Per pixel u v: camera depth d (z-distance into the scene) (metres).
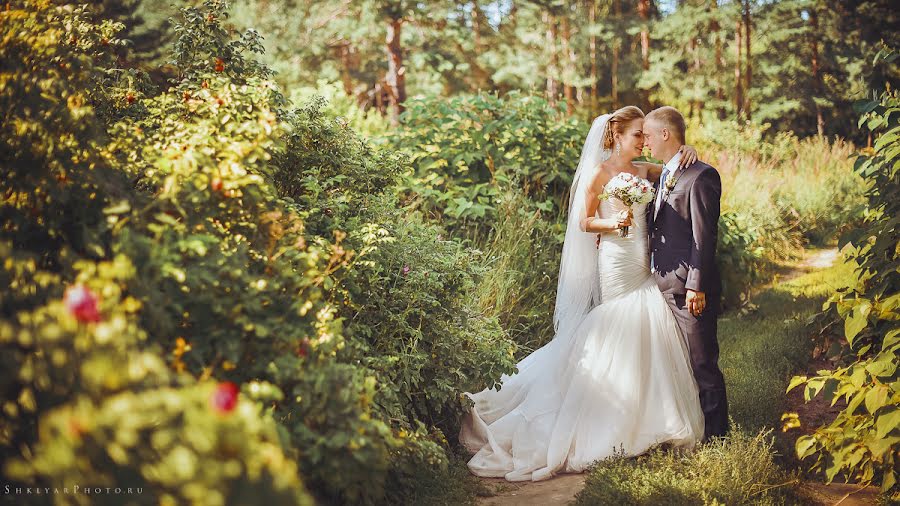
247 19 15.48
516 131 6.88
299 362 2.45
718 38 22.72
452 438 4.10
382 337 3.57
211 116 3.28
